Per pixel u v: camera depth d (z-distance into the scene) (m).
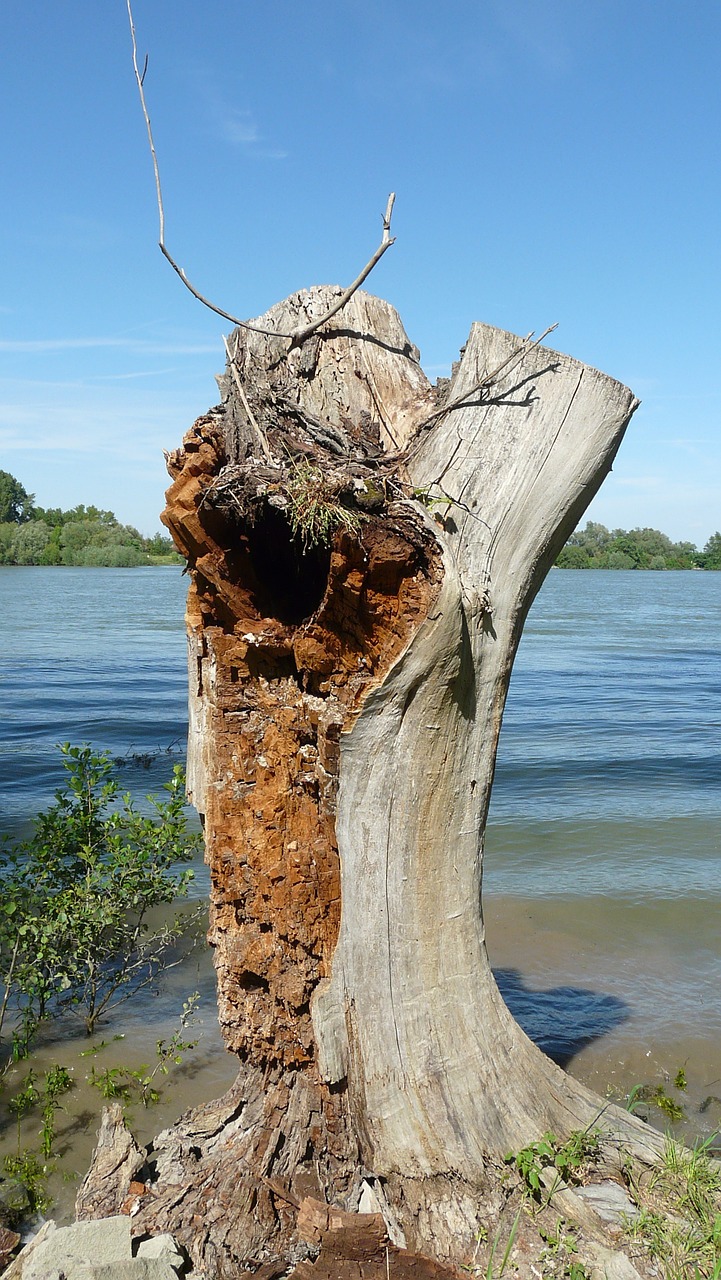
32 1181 5.63
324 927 4.30
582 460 4.40
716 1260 3.77
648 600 83.50
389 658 4.02
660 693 28.11
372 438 4.44
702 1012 8.08
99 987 7.86
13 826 12.55
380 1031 4.24
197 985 8.39
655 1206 4.11
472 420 4.32
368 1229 3.89
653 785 16.59
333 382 4.54
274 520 4.45
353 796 4.19
